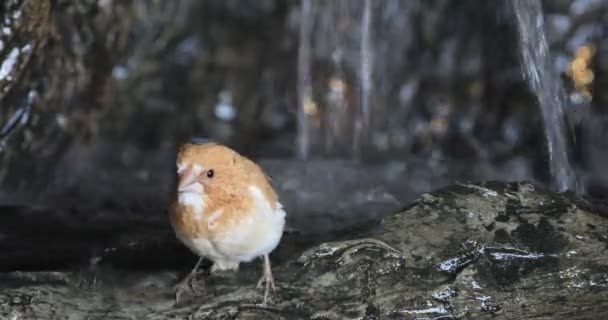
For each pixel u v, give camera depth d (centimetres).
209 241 660
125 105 1452
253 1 1585
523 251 695
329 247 717
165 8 1511
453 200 755
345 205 1008
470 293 660
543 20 1020
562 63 1276
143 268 757
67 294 693
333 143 1376
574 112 1232
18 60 902
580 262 683
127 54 1430
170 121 1515
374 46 1398
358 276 686
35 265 787
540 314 636
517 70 1336
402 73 1420
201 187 640
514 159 1290
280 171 1117
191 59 1587
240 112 1571
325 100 1391
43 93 1020
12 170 1069
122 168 1300
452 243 706
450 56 1416
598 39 1293
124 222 964
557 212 732
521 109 1338
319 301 665
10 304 668
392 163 1213
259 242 666
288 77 1555
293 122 1533
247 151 1473
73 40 1028
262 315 653
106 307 673
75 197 1100
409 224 736
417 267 688
